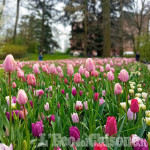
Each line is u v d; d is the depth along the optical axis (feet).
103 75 13.96
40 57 78.69
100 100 7.28
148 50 69.41
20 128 4.83
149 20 104.42
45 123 5.67
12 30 104.37
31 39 128.77
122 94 9.14
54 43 163.73
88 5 116.98
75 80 8.14
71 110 6.69
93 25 122.42
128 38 119.96
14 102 6.68
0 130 4.55
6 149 3.39
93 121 5.51
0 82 12.05
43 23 146.82
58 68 11.97
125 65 31.37
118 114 6.36
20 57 91.04
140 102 7.03
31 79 6.50
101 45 140.36
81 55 142.72
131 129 4.74
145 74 20.85
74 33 116.67
